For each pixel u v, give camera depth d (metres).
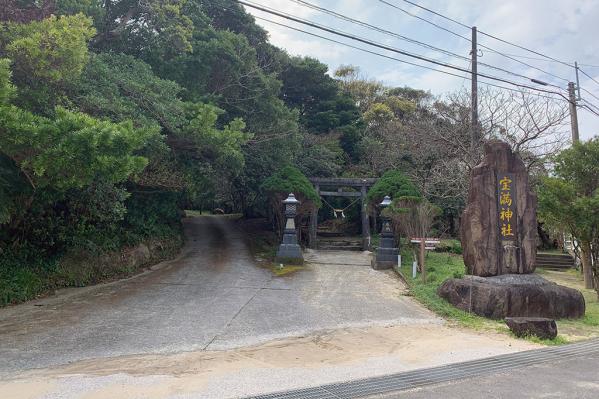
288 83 26.05
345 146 26.70
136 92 11.74
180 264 14.98
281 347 6.88
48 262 10.97
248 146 17.89
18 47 8.06
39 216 10.56
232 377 5.33
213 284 11.91
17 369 5.54
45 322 7.93
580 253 15.93
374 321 8.80
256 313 9.02
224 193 29.06
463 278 10.32
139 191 13.65
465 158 17.78
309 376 5.45
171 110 12.25
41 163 6.82
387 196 16.66
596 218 10.85
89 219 12.07
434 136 20.02
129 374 5.36
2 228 9.84
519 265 10.18
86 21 8.99
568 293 9.68
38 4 10.14
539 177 15.24
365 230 20.73
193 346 6.78
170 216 16.52
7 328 7.49
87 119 7.05
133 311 8.88
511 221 10.30
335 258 18.08
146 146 11.27
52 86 9.29
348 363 6.10
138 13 14.51
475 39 16.12
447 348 6.96
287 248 15.98
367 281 13.30
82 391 4.70
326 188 24.22
